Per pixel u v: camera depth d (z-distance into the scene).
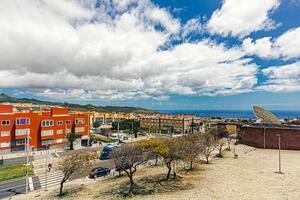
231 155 66.31
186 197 31.61
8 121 71.44
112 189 37.22
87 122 92.81
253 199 29.98
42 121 78.56
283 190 33.38
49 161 61.44
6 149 70.94
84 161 38.25
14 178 46.50
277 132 77.12
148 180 41.66
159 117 180.62
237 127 96.12
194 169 49.19
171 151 39.69
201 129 157.62
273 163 54.00
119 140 102.12
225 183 37.94
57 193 36.69
